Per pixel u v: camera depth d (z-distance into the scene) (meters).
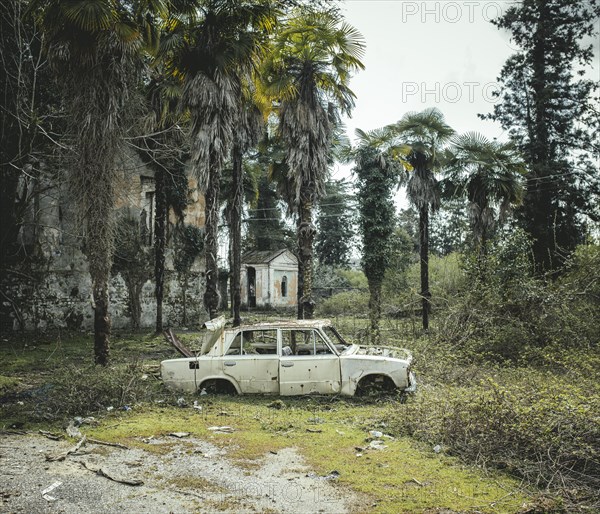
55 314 20.20
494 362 11.88
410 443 6.00
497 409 5.66
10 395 8.50
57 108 17.34
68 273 20.55
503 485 4.69
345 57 13.95
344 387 8.27
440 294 20.19
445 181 21.33
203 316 24.91
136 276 22.53
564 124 26.98
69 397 7.63
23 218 19.38
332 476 4.93
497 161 19.30
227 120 13.48
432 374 9.80
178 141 19.08
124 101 11.03
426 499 4.36
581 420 5.21
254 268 44.12
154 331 20.52
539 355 11.60
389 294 25.25
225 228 42.97
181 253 24.33
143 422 7.02
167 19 12.56
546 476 4.84
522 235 16.08
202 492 4.57
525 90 28.22
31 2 10.77
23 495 4.49
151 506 4.27
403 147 19.59
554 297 13.34
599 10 26.84
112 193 11.05
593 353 10.71
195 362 8.69
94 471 5.11
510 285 14.32
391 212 22.36
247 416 7.32
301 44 14.05
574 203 25.84
